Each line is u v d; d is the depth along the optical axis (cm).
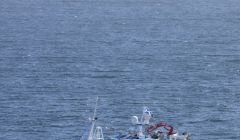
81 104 17425
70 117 15950
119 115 16138
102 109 16800
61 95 18588
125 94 18862
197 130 15062
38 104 17362
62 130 14838
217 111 16912
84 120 15688
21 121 15600
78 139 14162
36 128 15000
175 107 17250
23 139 14238
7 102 17575
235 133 14875
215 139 14438
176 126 15350
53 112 16475
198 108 17200
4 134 14575
